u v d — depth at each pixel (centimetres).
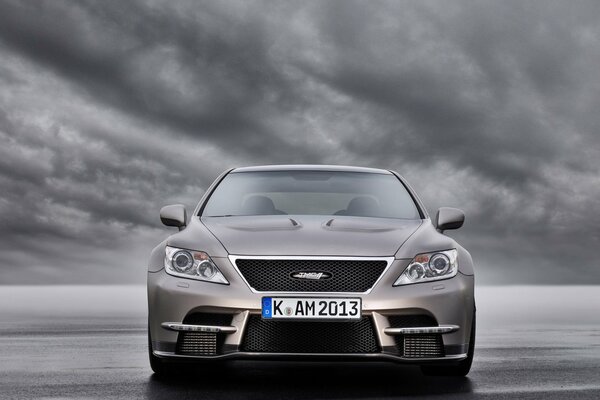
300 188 591
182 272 470
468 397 429
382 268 465
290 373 527
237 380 493
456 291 467
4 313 1310
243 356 449
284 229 493
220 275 462
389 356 451
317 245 470
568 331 896
